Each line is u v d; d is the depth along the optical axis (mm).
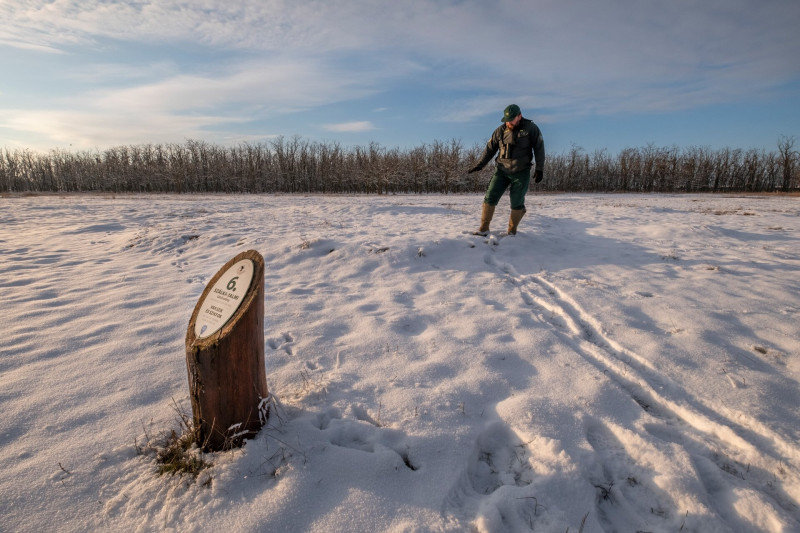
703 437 2508
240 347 2223
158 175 72812
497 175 7023
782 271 5559
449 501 2035
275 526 1839
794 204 19297
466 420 2609
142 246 7809
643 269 5797
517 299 4812
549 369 3227
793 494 2059
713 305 4406
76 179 78312
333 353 3502
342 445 2365
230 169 73438
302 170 74312
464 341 3684
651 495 2117
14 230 10000
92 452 2314
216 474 2078
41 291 5242
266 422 2449
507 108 6422
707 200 24641
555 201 21906
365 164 65938
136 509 1945
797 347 3459
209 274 6082
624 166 67812
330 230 8438
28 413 2654
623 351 3518
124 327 4105
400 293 5074
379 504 1974
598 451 2406
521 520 1918
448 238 6977
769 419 2590
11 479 2102
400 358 3391
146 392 2918
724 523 1906
